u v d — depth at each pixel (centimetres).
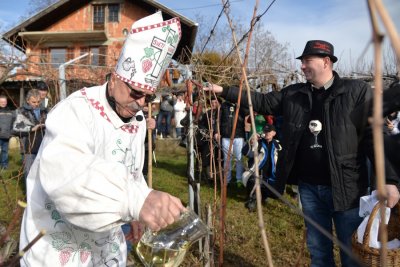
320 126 246
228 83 377
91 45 1838
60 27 1911
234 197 589
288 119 265
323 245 259
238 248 402
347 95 236
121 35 1903
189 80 281
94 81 556
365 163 242
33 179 136
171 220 104
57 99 463
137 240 179
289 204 78
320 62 244
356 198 237
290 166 262
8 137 715
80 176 106
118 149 146
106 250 147
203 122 499
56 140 117
